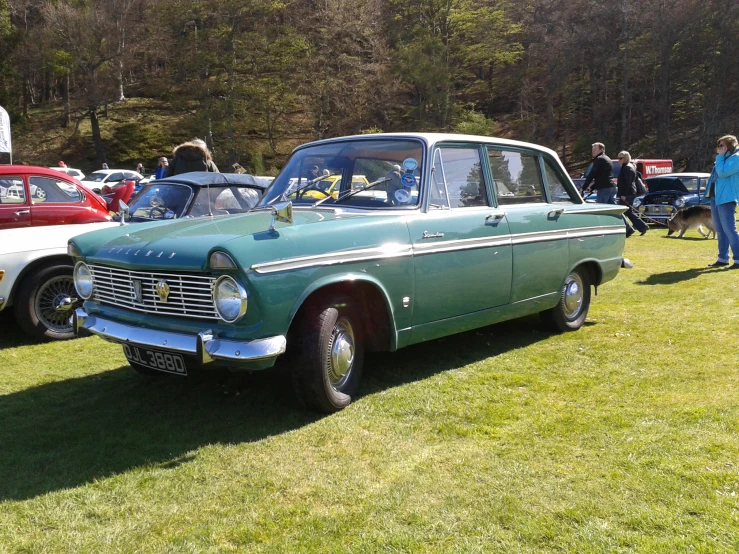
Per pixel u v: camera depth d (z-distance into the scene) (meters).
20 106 50.25
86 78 44.50
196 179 7.32
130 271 3.71
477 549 2.46
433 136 4.47
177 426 3.76
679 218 12.90
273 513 2.77
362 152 4.58
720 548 2.42
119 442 3.55
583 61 46.00
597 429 3.55
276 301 3.38
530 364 4.77
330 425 3.68
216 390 4.38
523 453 3.28
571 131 49.41
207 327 3.44
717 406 3.79
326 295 3.76
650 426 3.56
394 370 4.67
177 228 3.99
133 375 4.80
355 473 3.11
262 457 3.30
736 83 42.34
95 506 2.85
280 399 4.14
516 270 4.85
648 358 4.81
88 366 5.10
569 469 3.09
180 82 43.09
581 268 5.70
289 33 43.06
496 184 4.88
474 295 4.54
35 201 7.53
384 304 3.96
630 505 2.75
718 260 8.75
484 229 4.56
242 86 41.81
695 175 17.03
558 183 5.62
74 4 45.59
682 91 44.22
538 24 47.59
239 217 4.19
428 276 4.18
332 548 2.49
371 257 3.83
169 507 2.84
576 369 4.63
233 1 40.88
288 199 4.64
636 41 43.94
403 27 44.31
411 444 3.42
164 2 42.53
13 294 5.74
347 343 3.90
